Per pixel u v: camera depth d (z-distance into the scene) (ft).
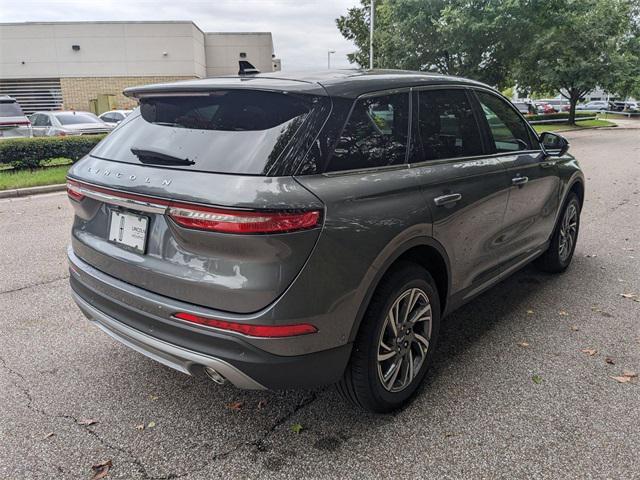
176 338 7.74
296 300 7.16
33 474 7.84
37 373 10.68
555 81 91.97
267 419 9.20
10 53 91.86
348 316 7.82
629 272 16.58
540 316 13.33
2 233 21.89
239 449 8.42
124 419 9.20
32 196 31.73
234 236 6.86
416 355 9.68
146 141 8.64
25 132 49.80
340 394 8.93
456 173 9.90
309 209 7.08
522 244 13.09
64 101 94.48
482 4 68.23
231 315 7.22
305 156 7.45
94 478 7.78
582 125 107.55
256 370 7.30
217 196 6.94
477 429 8.84
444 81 10.59
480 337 12.21
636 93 101.19
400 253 8.48
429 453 8.27
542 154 13.64
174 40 93.81
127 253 8.31
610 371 10.66
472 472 7.85
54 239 20.90
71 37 92.22
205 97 8.58
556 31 77.00
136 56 93.86
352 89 8.45
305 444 8.52
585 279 15.97
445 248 9.64
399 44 71.92
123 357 11.37
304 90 7.93
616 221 23.58
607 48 88.33
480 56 72.13
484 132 11.38
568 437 8.61
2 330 12.59
